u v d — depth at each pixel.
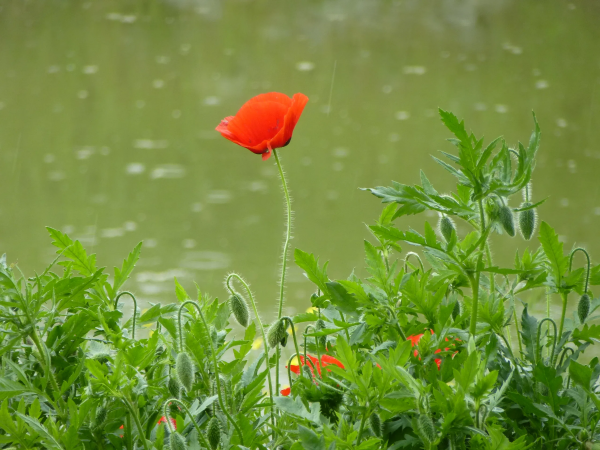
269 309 7.79
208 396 1.73
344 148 16.78
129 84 22.78
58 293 1.78
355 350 1.80
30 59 24.86
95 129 18.44
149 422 1.75
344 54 25.77
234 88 22.55
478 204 1.77
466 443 1.69
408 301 1.88
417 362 1.72
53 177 14.60
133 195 13.41
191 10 30.66
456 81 22.61
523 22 29.14
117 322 1.92
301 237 10.91
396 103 20.64
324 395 1.68
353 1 31.42
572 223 10.81
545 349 1.95
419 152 16.34
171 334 1.78
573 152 15.41
